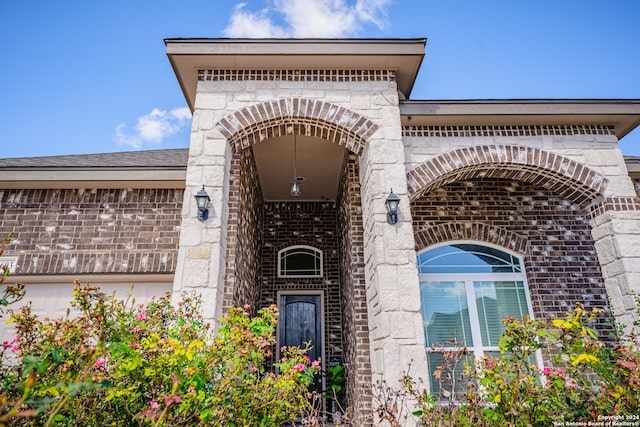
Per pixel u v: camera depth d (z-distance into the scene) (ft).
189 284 15.75
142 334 10.83
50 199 21.67
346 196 23.58
